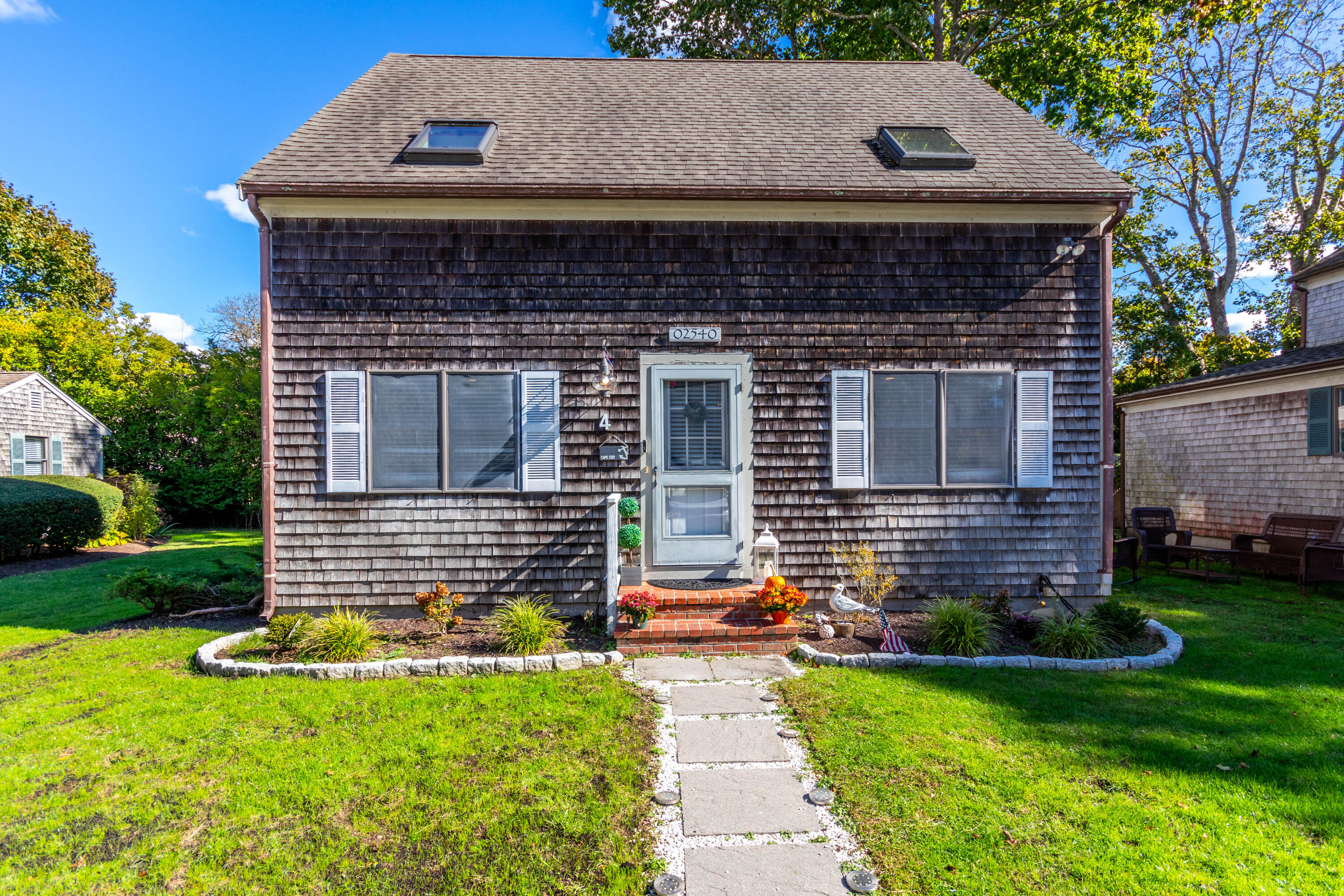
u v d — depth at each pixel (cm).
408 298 555
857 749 325
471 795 285
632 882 231
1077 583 584
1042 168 590
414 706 379
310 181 525
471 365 558
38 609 647
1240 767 306
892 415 579
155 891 229
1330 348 938
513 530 560
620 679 426
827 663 457
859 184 559
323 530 552
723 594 526
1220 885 226
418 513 556
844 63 839
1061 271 582
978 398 583
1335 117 1358
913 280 577
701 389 574
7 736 344
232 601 616
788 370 573
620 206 557
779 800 286
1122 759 314
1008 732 344
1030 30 1219
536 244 561
